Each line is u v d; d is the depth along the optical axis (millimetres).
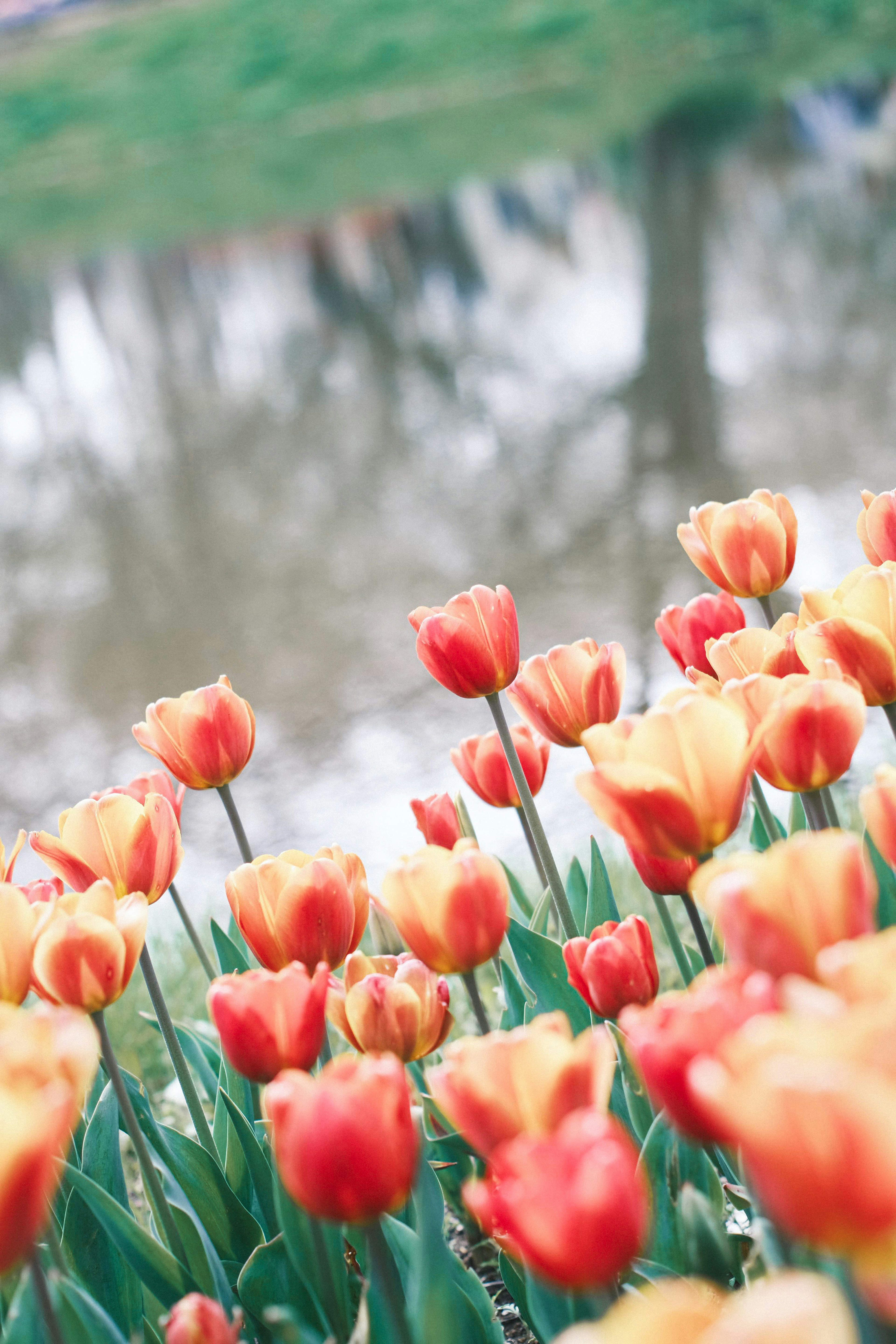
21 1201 754
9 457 13398
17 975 1204
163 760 1725
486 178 20891
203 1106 2418
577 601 6793
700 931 1332
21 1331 1086
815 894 869
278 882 1325
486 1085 867
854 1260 674
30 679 8047
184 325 17031
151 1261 1290
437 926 1190
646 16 29391
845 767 1208
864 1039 681
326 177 24734
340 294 16594
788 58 24516
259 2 38062
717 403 9367
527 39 30578
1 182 32344
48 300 20047
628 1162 763
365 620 7512
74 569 10000
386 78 31359
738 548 1730
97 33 40156
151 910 4387
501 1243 1290
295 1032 1116
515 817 4562
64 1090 795
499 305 14125
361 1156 867
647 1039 811
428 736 5840
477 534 8367
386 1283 1025
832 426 8242
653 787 1056
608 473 8680
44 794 6414
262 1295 1344
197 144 31422
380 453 10750
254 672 7215
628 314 12344
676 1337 640
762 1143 647
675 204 15984
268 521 9914
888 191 14047
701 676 1509
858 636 1314
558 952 1556
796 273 12008
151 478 11766
